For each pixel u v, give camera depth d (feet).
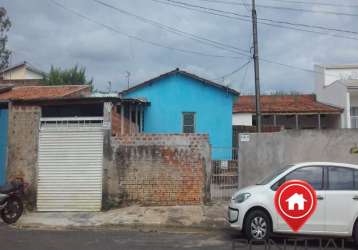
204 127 81.05
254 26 71.15
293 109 105.19
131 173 53.26
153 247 35.73
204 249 35.01
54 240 38.60
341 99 105.70
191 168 52.85
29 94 70.74
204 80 80.38
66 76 137.28
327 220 36.37
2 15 88.28
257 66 70.69
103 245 36.45
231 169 53.88
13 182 48.16
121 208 52.54
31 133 55.21
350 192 36.60
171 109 80.89
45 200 54.19
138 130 78.84
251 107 106.93
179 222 46.14
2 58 91.81
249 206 37.22
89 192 53.72
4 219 46.75
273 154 53.52
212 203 52.70
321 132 52.95
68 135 54.60
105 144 53.83
